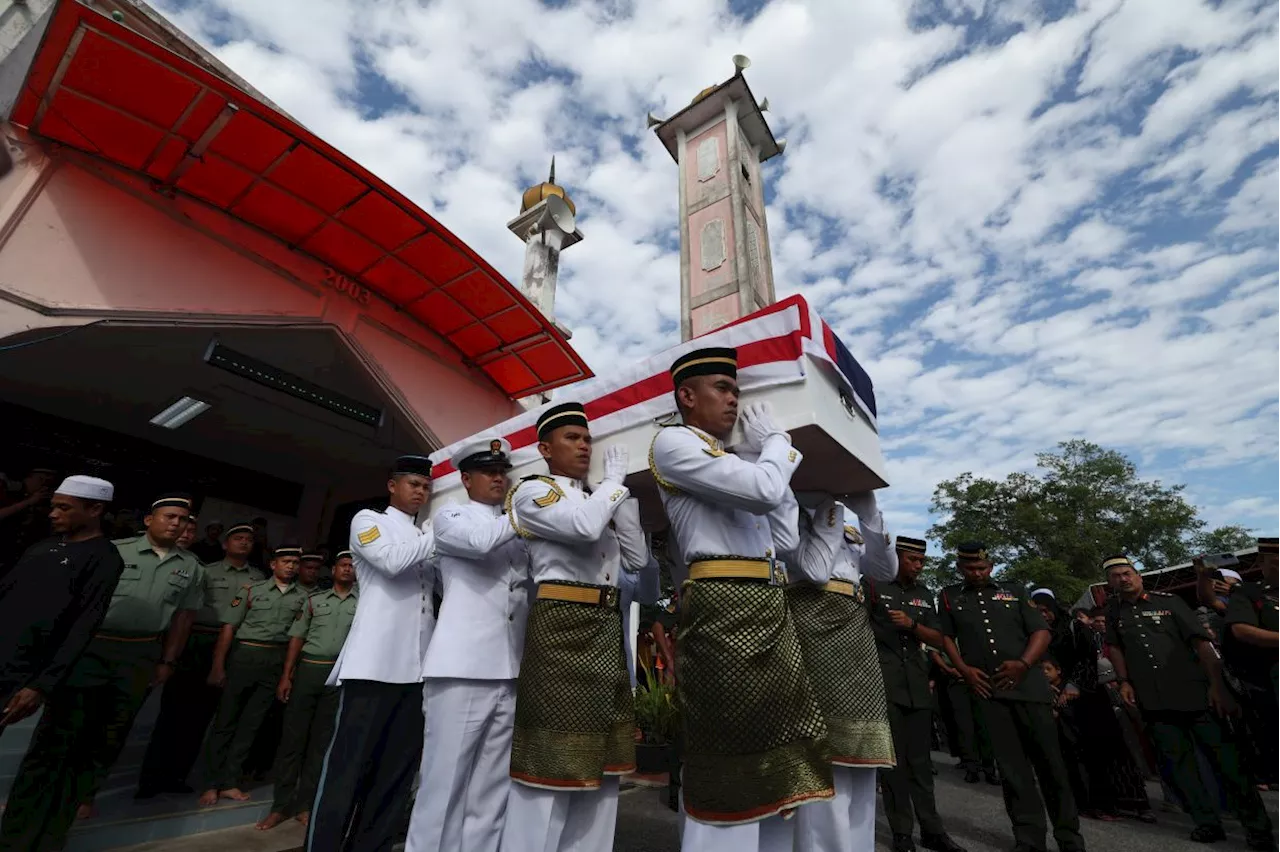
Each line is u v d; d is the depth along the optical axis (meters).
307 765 4.00
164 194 5.38
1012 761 3.62
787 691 1.77
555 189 13.60
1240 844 3.89
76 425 8.07
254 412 7.95
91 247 4.89
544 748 2.04
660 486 2.10
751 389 2.15
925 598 4.45
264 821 3.78
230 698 4.21
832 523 2.44
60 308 4.61
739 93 17.06
